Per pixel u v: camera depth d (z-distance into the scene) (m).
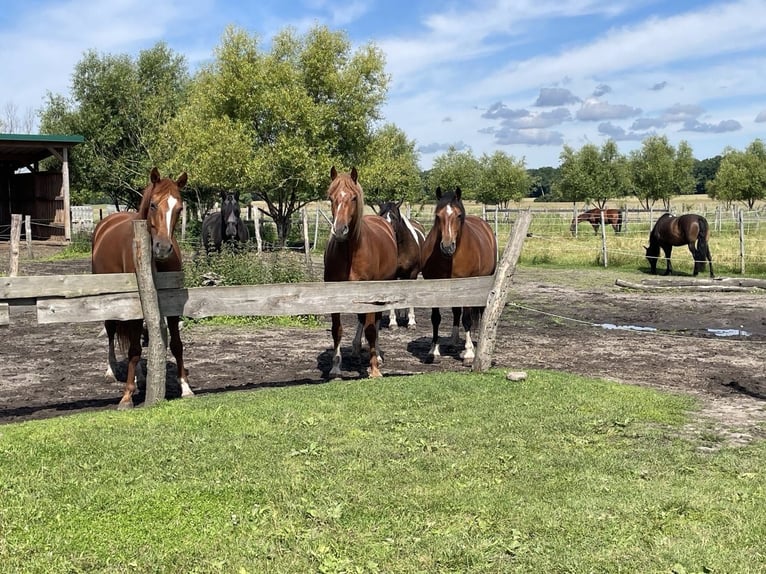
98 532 3.38
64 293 5.44
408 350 9.22
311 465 4.27
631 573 3.05
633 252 21.81
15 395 6.59
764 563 3.14
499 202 52.16
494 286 6.98
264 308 6.18
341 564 3.07
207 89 25.47
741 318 12.20
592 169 46.97
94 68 33.44
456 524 3.51
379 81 26.53
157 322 5.74
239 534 3.38
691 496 3.86
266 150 23.52
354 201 6.67
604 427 5.25
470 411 5.55
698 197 93.38
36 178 26.42
